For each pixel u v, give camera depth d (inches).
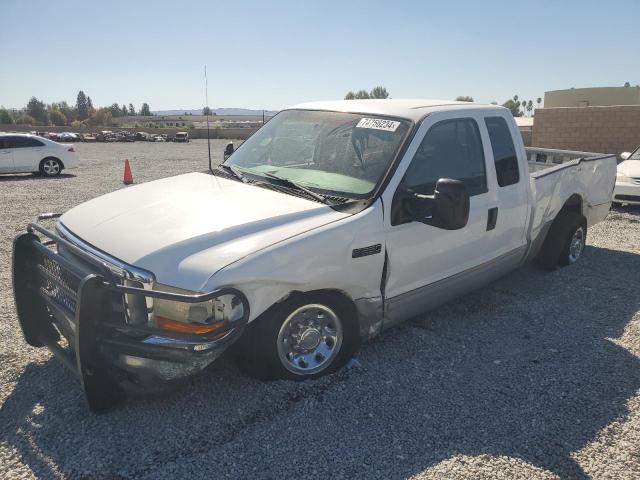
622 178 406.6
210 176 178.9
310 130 178.2
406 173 154.6
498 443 124.5
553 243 241.1
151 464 115.2
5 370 152.8
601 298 217.2
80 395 139.8
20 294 149.8
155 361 120.6
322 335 146.7
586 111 749.3
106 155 1131.9
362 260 144.0
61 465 114.7
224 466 115.1
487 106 191.8
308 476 112.8
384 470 115.0
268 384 143.6
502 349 171.0
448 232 166.9
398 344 172.6
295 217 139.9
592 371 158.2
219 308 121.5
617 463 118.6
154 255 122.5
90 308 117.7
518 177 197.8
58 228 153.6
